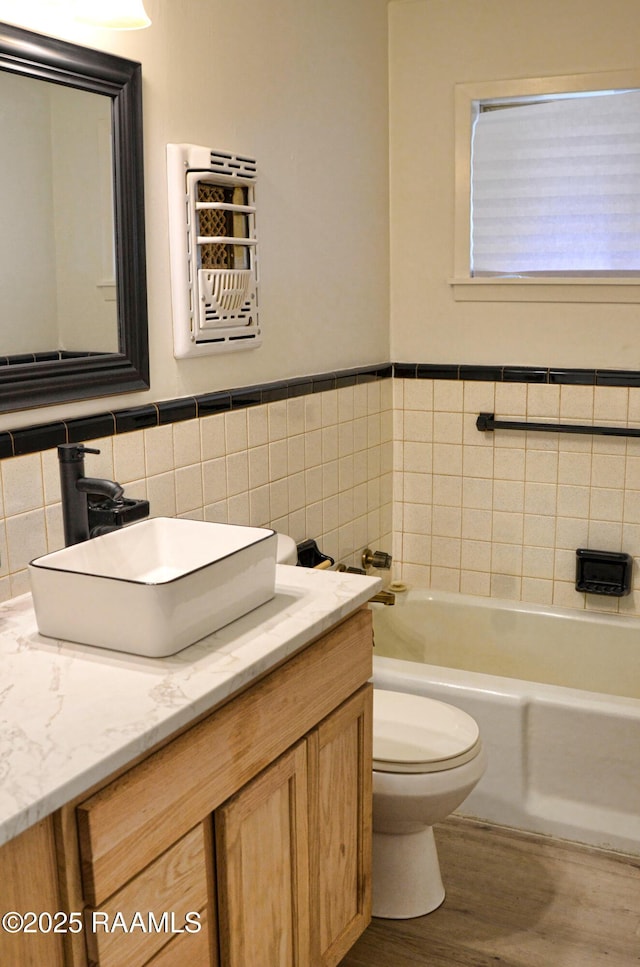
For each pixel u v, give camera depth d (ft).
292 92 9.07
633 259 10.41
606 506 10.84
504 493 11.31
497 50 10.48
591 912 7.61
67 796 3.84
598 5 9.98
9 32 5.89
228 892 5.08
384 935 7.36
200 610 5.27
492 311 11.01
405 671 9.29
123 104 6.84
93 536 6.24
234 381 8.59
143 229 7.16
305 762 5.76
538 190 10.65
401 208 11.26
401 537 11.93
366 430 11.03
